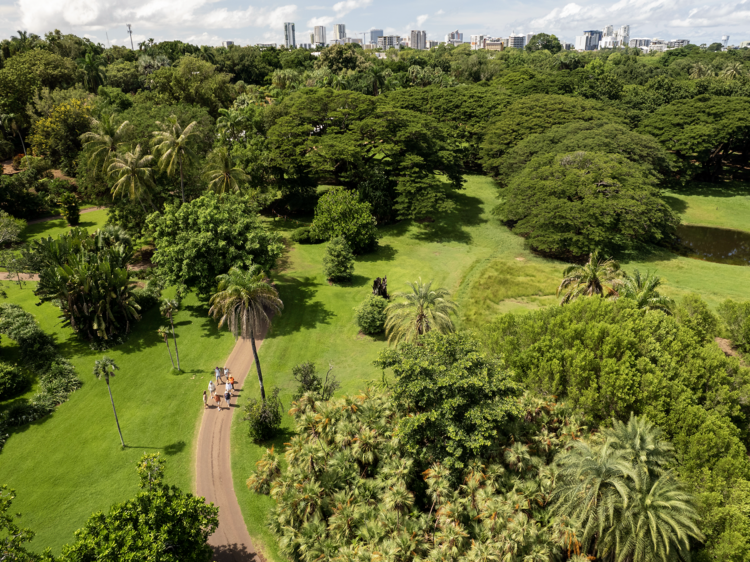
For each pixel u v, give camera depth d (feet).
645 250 225.35
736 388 104.78
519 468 85.87
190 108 286.05
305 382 119.96
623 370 98.17
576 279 148.36
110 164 190.39
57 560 61.31
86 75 354.74
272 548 87.81
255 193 249.75
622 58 604.49
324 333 160.35
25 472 103.04
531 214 224.53
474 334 127.54
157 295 179.11
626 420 97.96
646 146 273.54
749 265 213.87
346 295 184.75
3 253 180.75
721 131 298.76
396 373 95.09
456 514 76.74
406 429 84.23
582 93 401.29
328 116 267.80
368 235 218.18
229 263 157.07
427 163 263.90
